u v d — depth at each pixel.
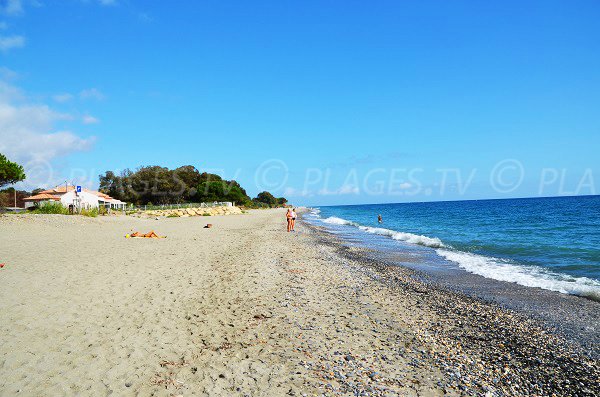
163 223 39.47
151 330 7.37
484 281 13.50
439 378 6.03
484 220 51.00
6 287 9.65
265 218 59.03
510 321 8.98
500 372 6.33
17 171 34.78
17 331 6.83
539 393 5.69
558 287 12.41
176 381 5.47
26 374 5.35
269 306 9.49
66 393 4.93
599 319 9.11
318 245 24.08
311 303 9.95
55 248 16.95
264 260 16.33
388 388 5.61
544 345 7.52
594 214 55.06
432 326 8.58
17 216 27.95
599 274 14.48
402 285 12.82
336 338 7.56
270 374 5.86
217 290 10.75
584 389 5.82
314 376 5.86
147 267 13.27
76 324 7.39
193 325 7.86
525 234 30.59
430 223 49.12
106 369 5.67
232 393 5.23
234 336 7.41
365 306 9.98
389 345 7.34
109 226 29.30
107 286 10.30
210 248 19.39
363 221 60.34
